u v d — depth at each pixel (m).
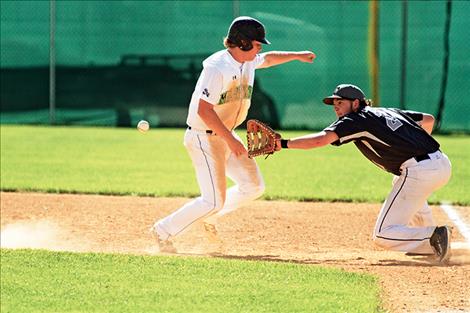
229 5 57.34
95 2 58.03
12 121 59.16
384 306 17.47
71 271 20.03
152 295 18.08
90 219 28.77
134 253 22.59
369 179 38.44
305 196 33.47
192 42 57.78
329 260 22.30
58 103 58.91
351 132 21.38
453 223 28.45
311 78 57.16
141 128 24.09
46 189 34.41
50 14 58.22
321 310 17.06
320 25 56.84
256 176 23.53
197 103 22.05
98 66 58.44
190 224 22.86
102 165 41.66
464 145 50.03
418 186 21.89
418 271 20.34
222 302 17.58
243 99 22.41
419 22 56.03
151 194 33.69
